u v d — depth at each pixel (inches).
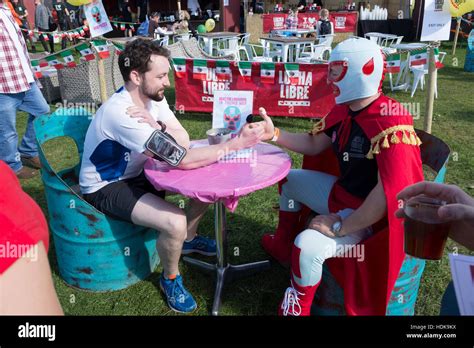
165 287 102.1
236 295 107.3
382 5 693.3
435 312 99.3
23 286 26.7
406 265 84.4
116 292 108.3
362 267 82.0
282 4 741.3
